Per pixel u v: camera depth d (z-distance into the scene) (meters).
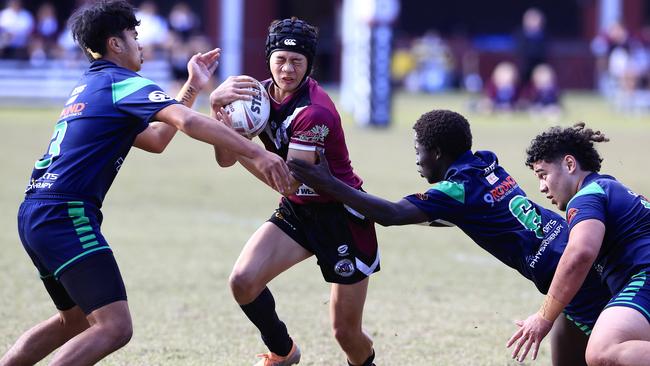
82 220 14.63
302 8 125.50
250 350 19.86
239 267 16.81
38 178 14.95
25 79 79.94
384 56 68.12
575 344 16.64
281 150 16.81
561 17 125.88
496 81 88.25
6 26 84.06
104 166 14.89
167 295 24.47
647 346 14.16
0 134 59.53
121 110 14.84
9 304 23.09
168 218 35.28
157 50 80.75
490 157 16.59
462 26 126.50
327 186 15.85
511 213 16.08
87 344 14.20
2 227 32.94
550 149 16.11
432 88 112.31
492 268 28.61
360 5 69.12
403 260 29.48
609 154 54.66
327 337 21.03
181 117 14.44
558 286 14.97
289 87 16.44
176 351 19.67
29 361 15.98
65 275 14.50
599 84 116.25
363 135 63.78
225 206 38.03
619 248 15.51
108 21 15.53
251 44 96.12
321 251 16.97
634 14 116.88
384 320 22.55
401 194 39.09
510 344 15.39
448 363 19.23
